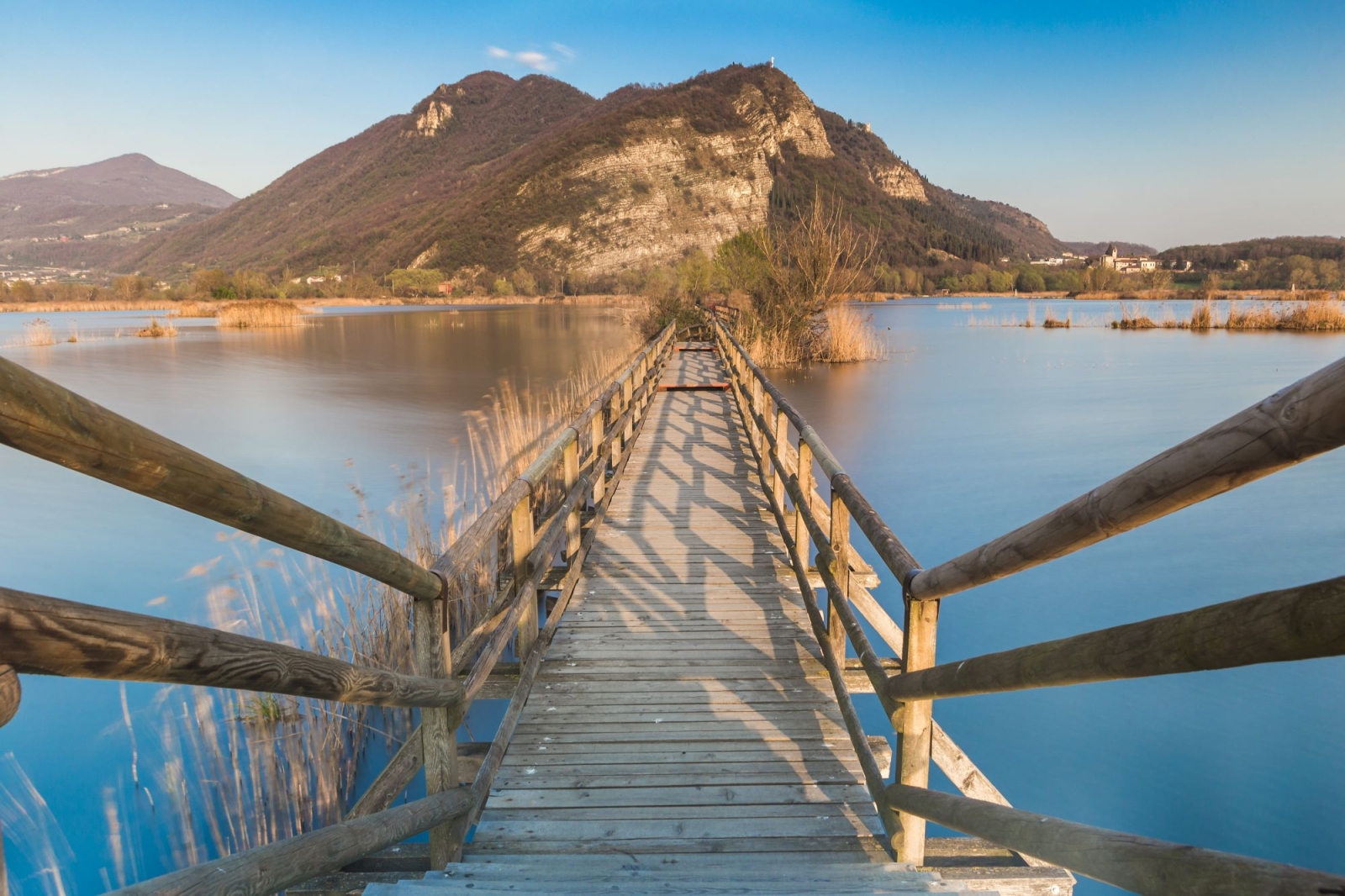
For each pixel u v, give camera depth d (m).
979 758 4.50
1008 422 13.95
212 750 3.93
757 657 3.89
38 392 0.77
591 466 5.86
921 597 1.99
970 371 20.48
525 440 10.80
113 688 4.98
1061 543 1.22
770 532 5.93
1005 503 9.31
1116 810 4.02
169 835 3.53
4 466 11.68
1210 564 7.21
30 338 31.38
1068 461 11.22
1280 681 5.26
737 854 2.41
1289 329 32.25
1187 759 4.44
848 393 17.17
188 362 24.98
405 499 8.88
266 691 1.20
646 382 10.67
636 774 2.92
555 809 2.70
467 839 2.52
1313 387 0.72
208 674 1.03
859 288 22.95
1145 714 4.92
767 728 3.24
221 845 3.50
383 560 1.69
